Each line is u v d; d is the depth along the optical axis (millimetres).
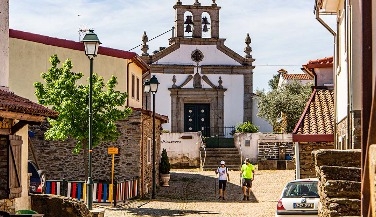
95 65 29734
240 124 48188
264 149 45406
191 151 45312
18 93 27922
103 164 28219
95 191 24844
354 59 13297
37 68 28344
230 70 50688
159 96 50062
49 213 16031
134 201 27094
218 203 27328
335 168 10508
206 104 50562
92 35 20000
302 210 17859
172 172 42156
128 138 28359
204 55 50531
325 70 28406
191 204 26719
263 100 50594
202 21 50625
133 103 32812
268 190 32312
